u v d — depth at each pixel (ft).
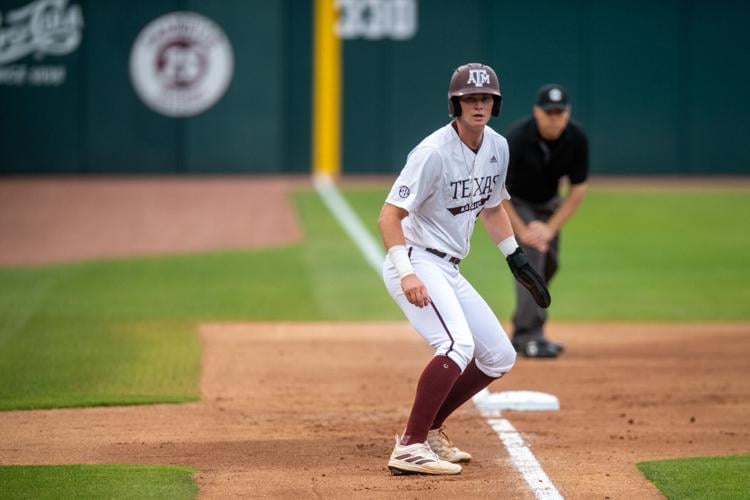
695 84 295.89
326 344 123.75
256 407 94.43
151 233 216.13
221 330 131.85
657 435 85.51
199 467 75.56
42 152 290.76
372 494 69.10
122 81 290.35
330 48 290.76
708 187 279.69
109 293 157.58
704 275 177.37
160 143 292.81
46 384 102.63
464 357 72.64
